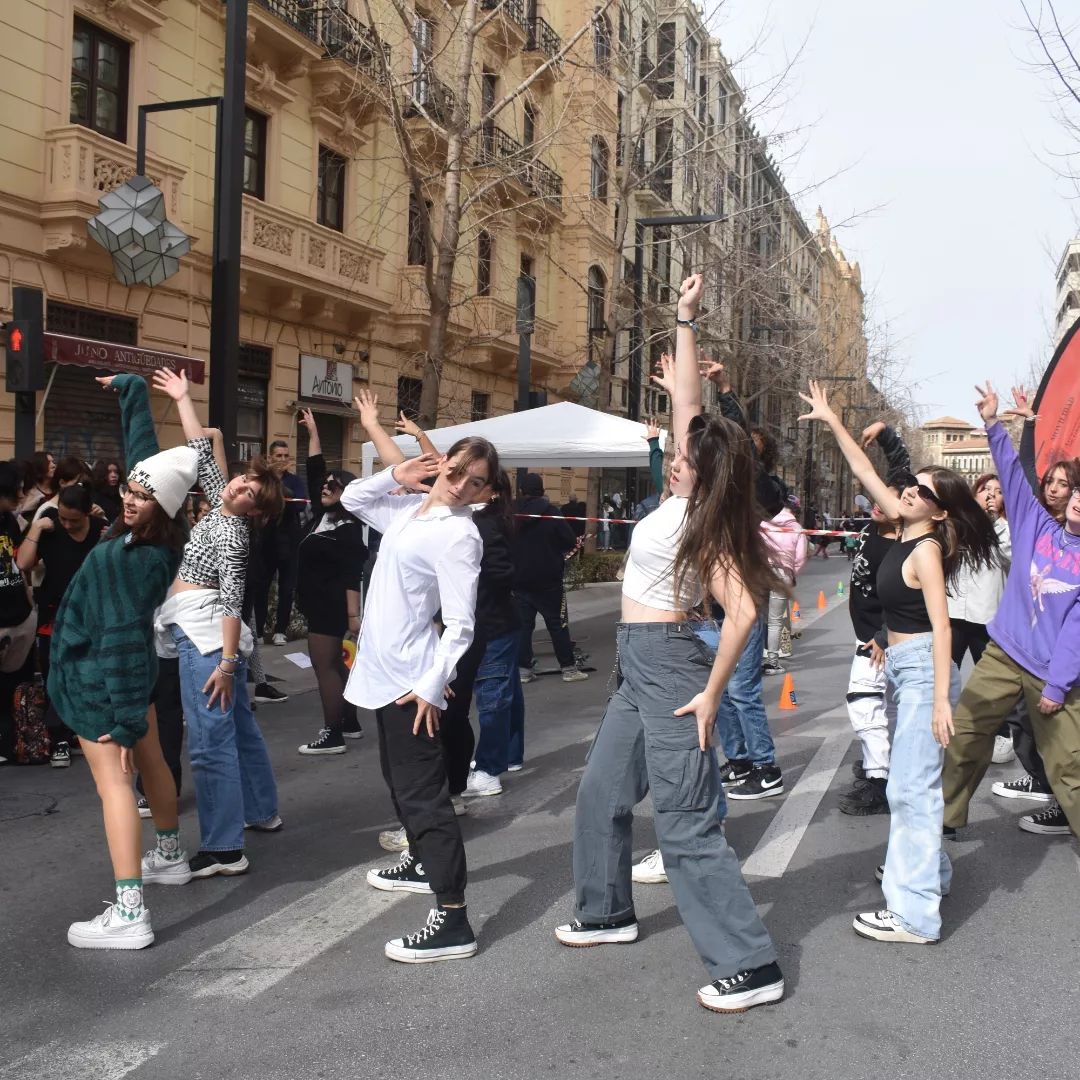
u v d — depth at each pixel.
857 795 5.53
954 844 5.07
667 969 3.61
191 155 15.86
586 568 20.39
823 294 44.56
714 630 3.56
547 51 23.75
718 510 3.24
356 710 7.26
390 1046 3.07
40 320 7.93
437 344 13.79
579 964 3.64
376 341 20.59
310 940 3.86
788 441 40.66
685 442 3.36
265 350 17.80
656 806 3.40
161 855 4.44
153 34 14.98
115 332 14.62
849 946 3.82
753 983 3.31
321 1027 3.19
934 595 3.85
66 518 6.73
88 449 14.34
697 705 3.28
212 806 4.54
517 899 4.28
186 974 3.56
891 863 3.92
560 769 6.48
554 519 9.73
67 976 3.54
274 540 10.36
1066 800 4.48
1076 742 4.43
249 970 3.60
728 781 5.97
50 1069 2.93
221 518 4.65
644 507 6.82
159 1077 2.89
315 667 6.78
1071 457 5.61
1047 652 4.48
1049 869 4.70
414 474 4.24
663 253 32.59
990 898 4.33
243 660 5.07
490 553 5.59
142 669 3.81
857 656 5.58
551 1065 2.96
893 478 4.39
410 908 4.18
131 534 3.86
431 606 3.86
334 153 19.28
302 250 17.48
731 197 28.08
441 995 3.40
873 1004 3.35
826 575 27.06
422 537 3.79
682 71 22.94
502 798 5.84
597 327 27.86
